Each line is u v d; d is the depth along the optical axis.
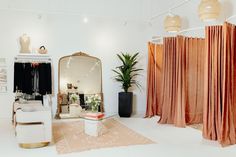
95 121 4.52
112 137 4.45
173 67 5.47
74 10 6.57
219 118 4.11
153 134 4.66
